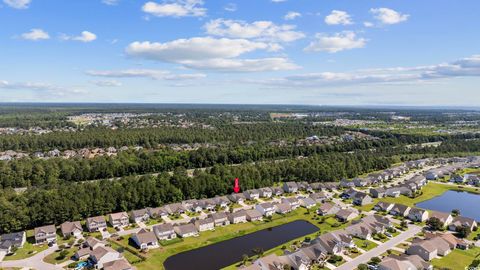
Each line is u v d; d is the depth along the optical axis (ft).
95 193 391.65
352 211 396.37
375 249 308.19
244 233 351.05
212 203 429.38
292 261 274.36
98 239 315.37
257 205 415.44
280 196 484.74
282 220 388.78
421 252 289.94
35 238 316.19
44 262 280.51
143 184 426.92
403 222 371.56
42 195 377.91
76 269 269.03
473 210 444.96
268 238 339.98
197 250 311.06
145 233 320.70
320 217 397.80
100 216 362.12
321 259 285.64
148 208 398.83
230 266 278.05
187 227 345.31
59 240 323.16
